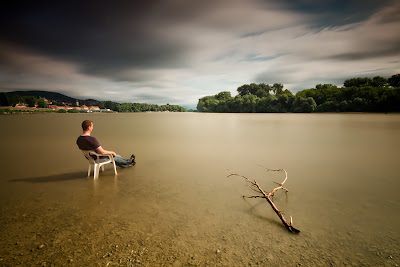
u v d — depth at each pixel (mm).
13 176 5602
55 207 3748
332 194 4305
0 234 2918
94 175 5363
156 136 14500
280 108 109312
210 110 158375
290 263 2387
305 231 3002
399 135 14305
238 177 5500
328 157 7832
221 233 2961
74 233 2957
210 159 7590
